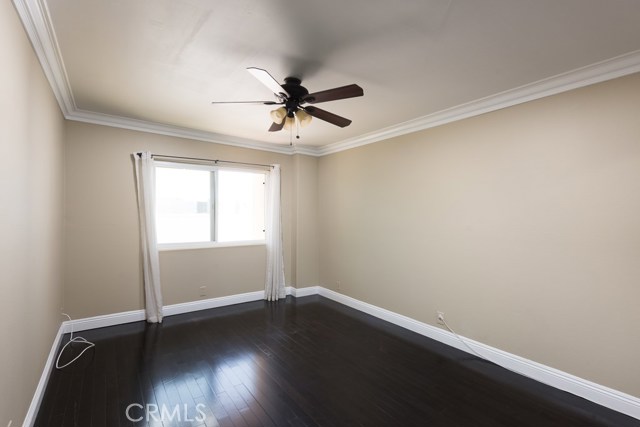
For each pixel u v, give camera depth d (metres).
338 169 4.74
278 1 1.56
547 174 2.51
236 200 4.64
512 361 2.70
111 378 2.51
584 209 2.32
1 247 1.38
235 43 1.96
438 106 3.04
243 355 2.95
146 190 3.71
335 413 2.12
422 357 2.94
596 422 2.05
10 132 1.47
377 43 1.95
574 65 2.22
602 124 2.23
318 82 2.51
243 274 4.66
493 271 2.85
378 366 2.76
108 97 2.89
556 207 2.46
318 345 3.19
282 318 3.98
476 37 1.88
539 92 2.54
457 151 3.15
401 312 3.72
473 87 2.59
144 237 3.74
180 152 4.05
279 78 2.43
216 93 2.78
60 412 2.08
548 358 2.49
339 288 4.70
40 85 2.07
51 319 2.62
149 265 3.77
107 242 3.57
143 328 3.57
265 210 4.83
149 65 2.25
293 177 5.07
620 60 2.11
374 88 2.62
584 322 2.31
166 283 4.03
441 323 3.29
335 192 4.80
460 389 2.42
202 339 3.29
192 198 4.28
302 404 2.21
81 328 3.42
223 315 4.07
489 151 2.88
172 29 1.81
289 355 2.96
